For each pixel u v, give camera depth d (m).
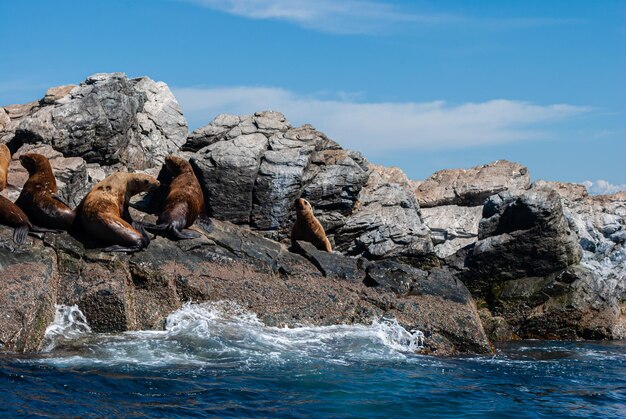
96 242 16.28
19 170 21.88
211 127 24.64
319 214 23.02
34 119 23.27
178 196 18.16
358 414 11.02
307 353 14.47
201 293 15.91
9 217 16.03
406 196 24.09
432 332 16.23
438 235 26.05
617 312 20.70
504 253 21.22
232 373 12.80
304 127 24.23
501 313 20.83
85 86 24.84
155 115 26.64
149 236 16.92
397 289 17.11
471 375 13.92
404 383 12.85
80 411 10.23
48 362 12.73
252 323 15.68
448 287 17.47
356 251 23.30
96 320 14.94
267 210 22.27
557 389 13.13
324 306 16.44
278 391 11.91
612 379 14.13
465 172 28.69
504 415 11.32
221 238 17.73
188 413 10.49
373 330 16.00
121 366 12.75
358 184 23.16
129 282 15.66
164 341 14.28
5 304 13.73
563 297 20.50
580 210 26.64
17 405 10.23
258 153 22.69
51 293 14.80
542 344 19.02
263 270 17.03
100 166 24.14
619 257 23.48
